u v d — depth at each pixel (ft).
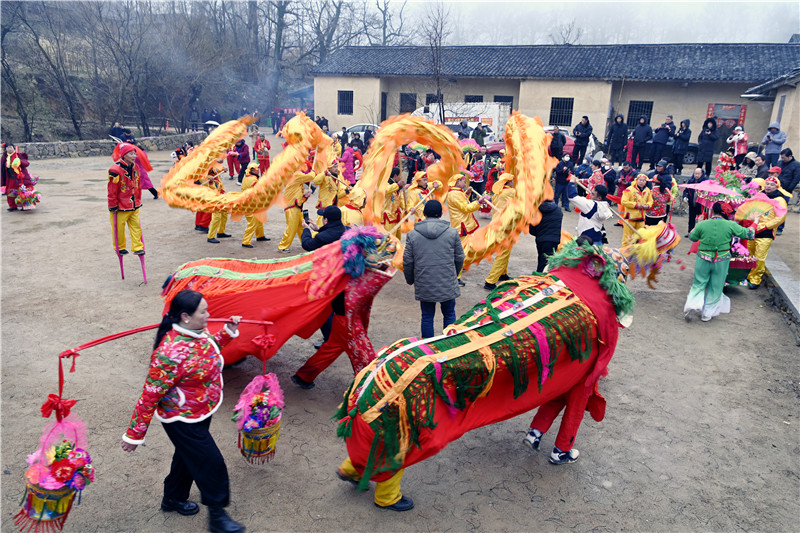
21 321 23.13
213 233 36.22
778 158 55.62
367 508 13.50
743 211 29.76
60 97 93.97
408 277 20.43
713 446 16.56
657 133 68.03
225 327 13.15
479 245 20.36
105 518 12.74
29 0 89.86
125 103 101.35
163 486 13.88
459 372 12.25
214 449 11.94
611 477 15.06
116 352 20.76
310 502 13.61
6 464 14.26
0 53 82.48
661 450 16.30
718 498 14.34
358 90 102.83
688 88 88.12
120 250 27.86
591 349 14.15
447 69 96.53
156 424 16.56
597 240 27.37
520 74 91.61
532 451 16.11
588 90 89.45
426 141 23.36
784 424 17.80
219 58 112.37
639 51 95.20
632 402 18.90
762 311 27.73
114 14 95.66
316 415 17.31
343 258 16.34
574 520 13.41
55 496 10.61
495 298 14.61
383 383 11.99
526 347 13.07
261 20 150.92
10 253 32.53
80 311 24.40
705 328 25.49
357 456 12.46
